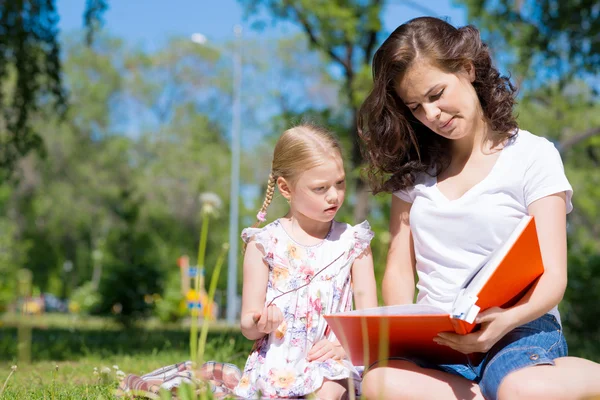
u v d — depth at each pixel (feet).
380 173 10.09
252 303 9.89
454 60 8.70
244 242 10.34
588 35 42.11
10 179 38.78
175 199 111.65
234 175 85.15
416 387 7.93
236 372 10.52
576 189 78.74
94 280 109.60
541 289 7.84
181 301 61.93
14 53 35.09
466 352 7.69
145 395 9.52
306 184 9.66
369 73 52.49
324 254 10.09
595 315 35.76
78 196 108.99
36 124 96.37
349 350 8.43
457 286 8.88
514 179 8.80
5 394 10.73
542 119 67.26
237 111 86.84
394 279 9.88
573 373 7.36
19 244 96.84
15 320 49.47
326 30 54.80
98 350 21.56
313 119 10.48
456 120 8.79
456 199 9.14
